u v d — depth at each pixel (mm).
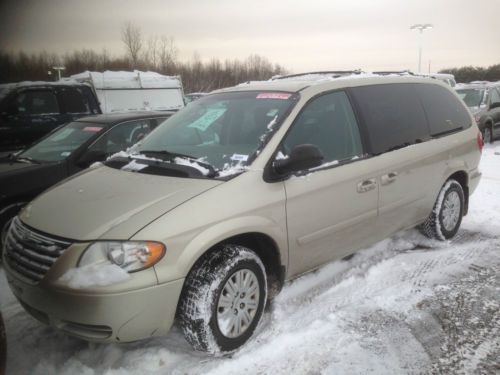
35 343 3209
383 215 4012
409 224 4441
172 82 13508
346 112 3838
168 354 3020
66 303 2607
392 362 2924
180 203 2826
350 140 3783
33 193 4883
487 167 9094
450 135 4789
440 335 3201
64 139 5777
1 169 5012
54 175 5066
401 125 4258
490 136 13109
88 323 2607
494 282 3951
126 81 12383
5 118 8570
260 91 3875
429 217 4742
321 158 3125
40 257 2766
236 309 3010
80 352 3086
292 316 3445
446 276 4066
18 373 2893
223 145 3527
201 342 2850
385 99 4211
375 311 3504
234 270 2947
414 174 4254
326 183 3457
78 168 5242
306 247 3428
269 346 3082
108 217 2781
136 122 6184
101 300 2543
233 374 2838
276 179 3188
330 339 3158
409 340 3146
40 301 2730
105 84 11945
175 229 2705
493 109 13352
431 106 4703
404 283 3934
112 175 3391
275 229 3164
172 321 2773
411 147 4246
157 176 3223
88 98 9727
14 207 4770
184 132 3877
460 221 5070
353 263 4324
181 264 2711
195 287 2826
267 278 3383
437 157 4527
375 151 3906
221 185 2988
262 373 2848
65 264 2639
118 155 3809
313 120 3574
